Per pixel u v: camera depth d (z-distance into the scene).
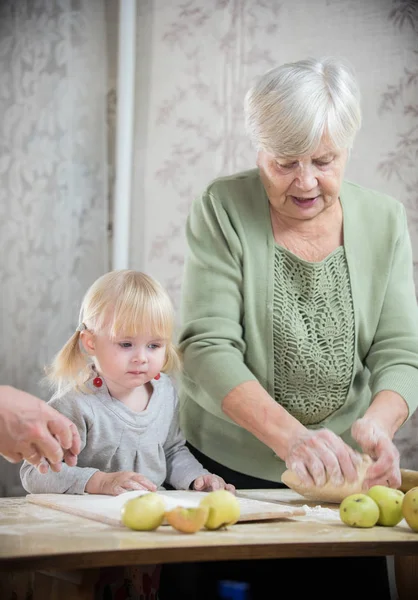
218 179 1.66
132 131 2.70
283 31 2.64
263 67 2.65
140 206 2.70
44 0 2.71
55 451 1.12
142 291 1.59
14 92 2.71
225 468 1.63
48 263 2.68
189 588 1.54
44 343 2.66
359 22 2.60
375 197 1.64
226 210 1.60
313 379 1.56
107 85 2.72
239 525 1.14
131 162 2.70
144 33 2.69
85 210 2.70
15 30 2.72
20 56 2.72
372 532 1.11
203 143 2.67
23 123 2.70
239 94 2.66
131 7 2.67
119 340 1.56
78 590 0.99
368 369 1.66
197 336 1.54
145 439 1.63
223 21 2.66
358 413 1.62
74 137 2.70
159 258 2.69
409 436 2.58
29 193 2.69
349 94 1.41
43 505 1.32
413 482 1.45
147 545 0.97
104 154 2.70
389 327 1.60
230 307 1.56
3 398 1.12
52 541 0.99
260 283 1.55
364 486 1.32
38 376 2.65
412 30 2.58
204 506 1.07
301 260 1.54
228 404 1.43
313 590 1.48
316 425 1.61
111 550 0.94
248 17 2.65
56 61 2.70
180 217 2.68
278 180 1.43
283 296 1.55
